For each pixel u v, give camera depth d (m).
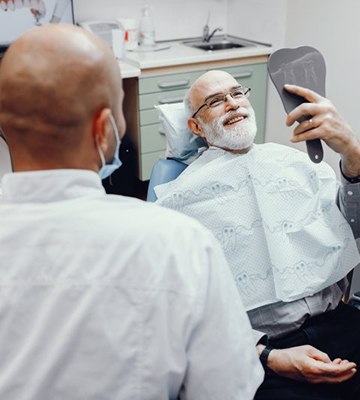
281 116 3.45
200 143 1.92
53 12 3.12
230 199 1.61
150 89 3.09
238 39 3.80
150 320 0.71
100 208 0.73
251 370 0.81
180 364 0.73
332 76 3.03
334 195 1.64
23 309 0.70
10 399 0.71
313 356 1.35
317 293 1.56
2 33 3.02
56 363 0.69
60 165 0.72
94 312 0.69
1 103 0.69
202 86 1.74
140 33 3.55
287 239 1.56
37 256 0.71
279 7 3.28
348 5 2.78
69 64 0.67
